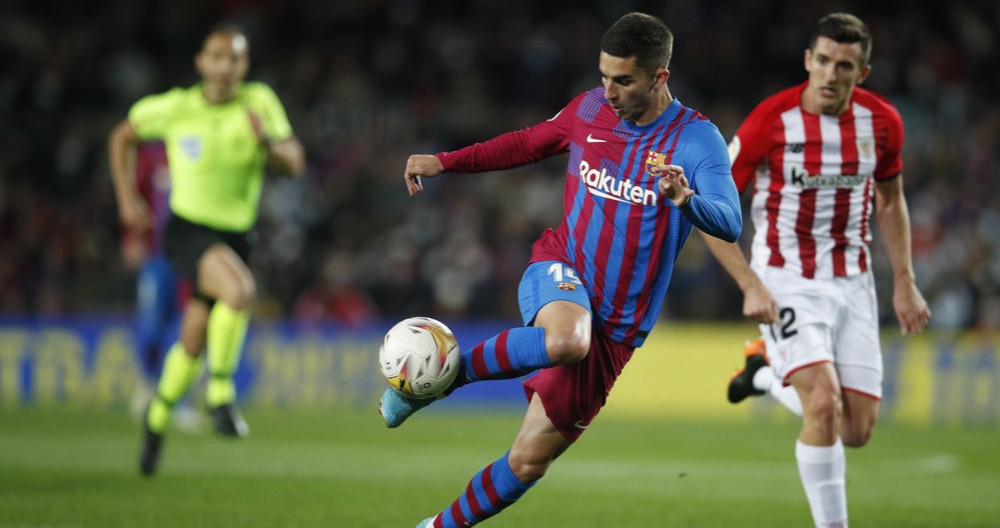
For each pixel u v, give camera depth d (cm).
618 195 1694
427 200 6200
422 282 5819
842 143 2091
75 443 3441
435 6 7444
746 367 2333
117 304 5588
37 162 6238
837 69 2023
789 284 2088
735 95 7144
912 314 2162
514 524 2197
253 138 2917
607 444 3903
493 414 5041
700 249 5759
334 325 5228
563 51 7212
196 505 2312
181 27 7062
